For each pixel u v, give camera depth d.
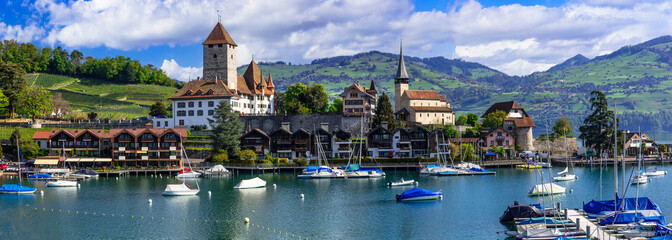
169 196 126.62
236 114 179.88
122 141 169.50
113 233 94.19
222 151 173.75
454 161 182.25
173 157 170.12
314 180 153.25
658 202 115.62
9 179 151.75
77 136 175.00
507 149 199.00
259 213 108.69
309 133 182.12
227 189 136.88
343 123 197.12
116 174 162.25
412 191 120.38
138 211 110.44
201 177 159.62
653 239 75.31
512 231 89.75
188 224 100.06
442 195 125.94
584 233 80.50
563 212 94.75
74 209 112.44
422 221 100.50
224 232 94.44
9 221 102.44
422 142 184.75
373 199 122.06
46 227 98.25
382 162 176.50
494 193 128.12
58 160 165.88
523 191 130.88
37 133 181.50
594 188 136.12
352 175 158.12
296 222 101.12
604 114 192.62
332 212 109.00
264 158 178.88
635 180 144.00
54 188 138.00
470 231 92.75
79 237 91.88
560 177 151.12
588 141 195.25
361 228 96.44
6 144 177.50
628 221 86.25
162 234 93.50
